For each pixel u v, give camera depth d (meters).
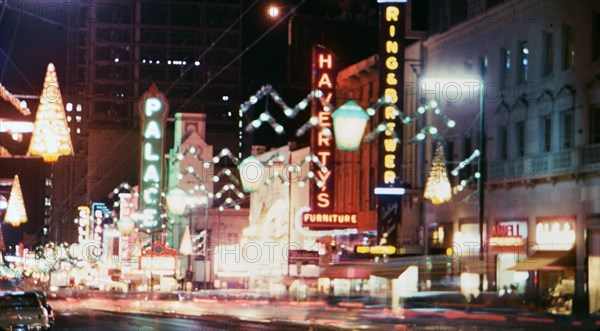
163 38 180.12
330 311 53.22
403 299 55.94
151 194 88.50
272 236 87.06
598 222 43.28
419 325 40.38
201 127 117.12
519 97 50.38
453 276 53.34
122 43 179.00
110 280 114.88
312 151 74.25
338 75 76.25
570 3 45.97
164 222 97.31
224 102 179.62
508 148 51.69
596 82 43.78
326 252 72.75
